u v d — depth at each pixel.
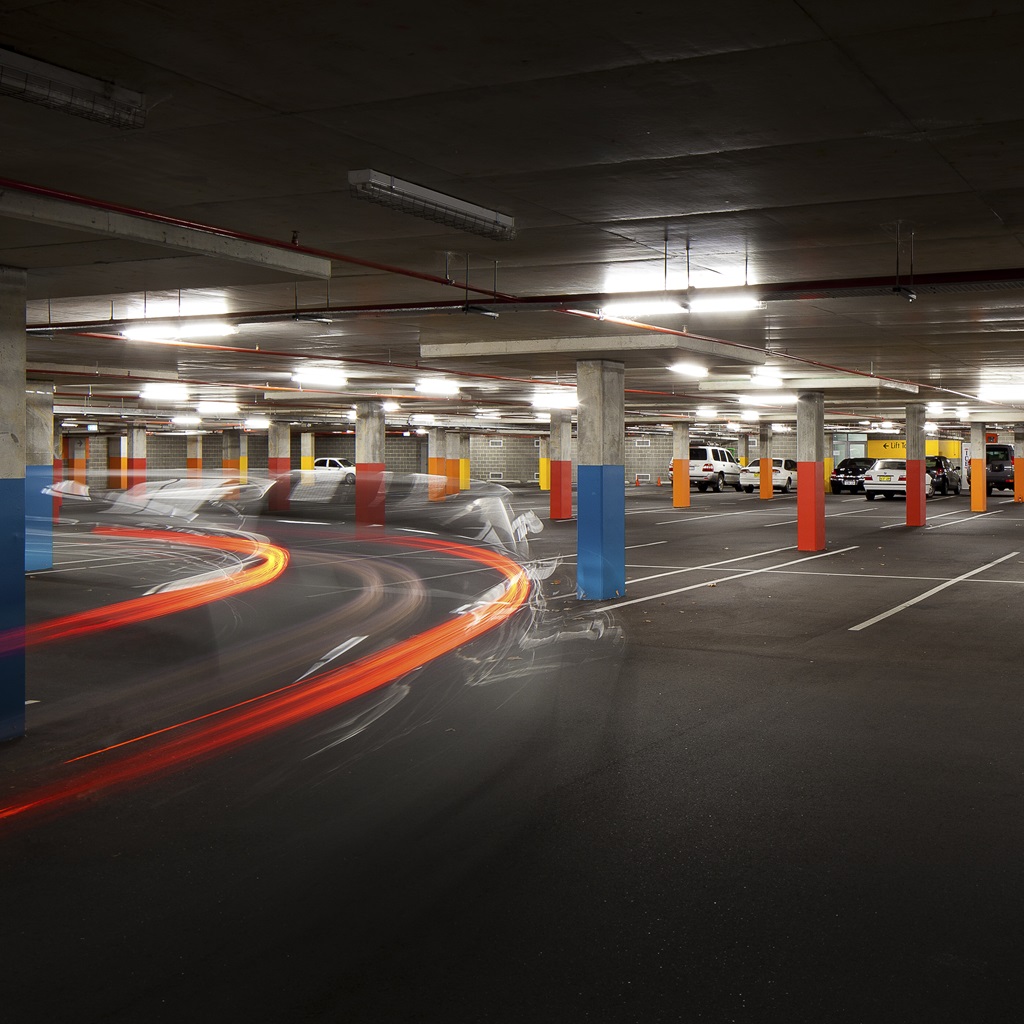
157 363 18.53
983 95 4.75
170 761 6.30
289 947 3.92
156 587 14.11
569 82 4.58
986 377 20.88
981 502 34.78
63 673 8.72
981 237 7.85
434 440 42.03
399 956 3.85
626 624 11.50
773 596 13.83
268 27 4.00
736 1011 3.44
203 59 4.33
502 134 5.32
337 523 22.12
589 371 14.27
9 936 4.03
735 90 4.69
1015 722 7.25
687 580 15.64
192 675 8.55
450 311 10.28
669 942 3.95
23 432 7.48
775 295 9.34
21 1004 3.51
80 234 6.80
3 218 6.29
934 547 21.23
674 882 4.52
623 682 8.52
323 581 13.78
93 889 4.47
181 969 3.76
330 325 13.02
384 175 5.91
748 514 32.19
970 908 4.25
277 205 6.83
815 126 5.20
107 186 6.34
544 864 4.72
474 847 4.93
